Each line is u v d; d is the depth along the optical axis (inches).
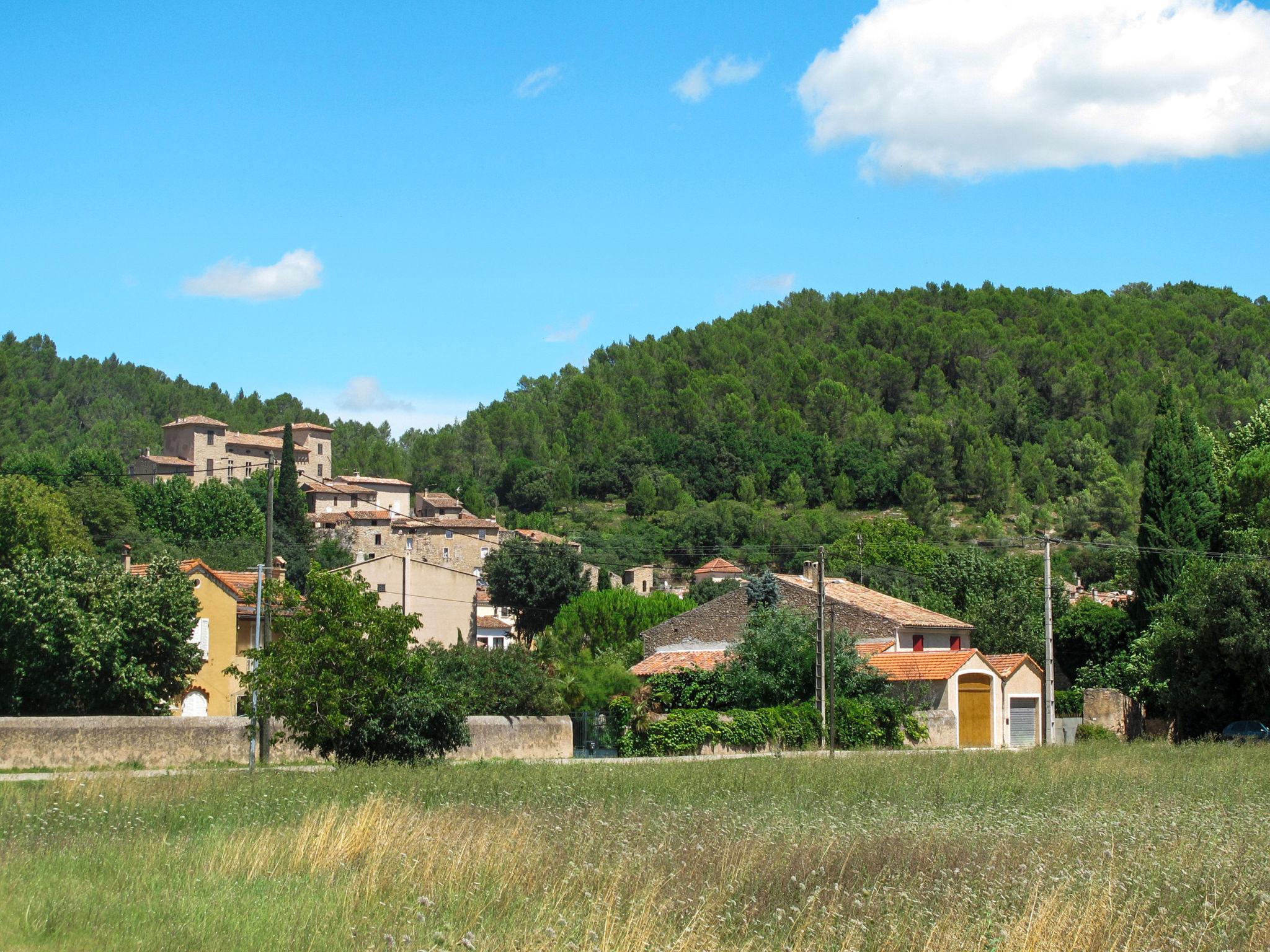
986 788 966.4
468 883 528.1
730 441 6318.9
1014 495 5575.8
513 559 3304.6
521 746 1562.5
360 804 733.9
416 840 601.0
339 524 4303.6
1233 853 631.2
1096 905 482.9
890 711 1819.6
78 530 2522.1
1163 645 1987.0
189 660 1524.4
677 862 578.9
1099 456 5851.4
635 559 4507.9
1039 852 617.6
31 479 2581.2
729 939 455.5
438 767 1103.6
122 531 3243.1
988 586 2982.3
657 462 6338.6
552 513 6043.3
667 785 959.0
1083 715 2133.4
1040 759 1293.1
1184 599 1971.0
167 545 3248.0
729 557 4707.2
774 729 1705.2
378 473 6865.2
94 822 691.4
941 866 575.5
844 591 2411.4
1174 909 510.9
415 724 1154.0
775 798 888.9
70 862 552.4
